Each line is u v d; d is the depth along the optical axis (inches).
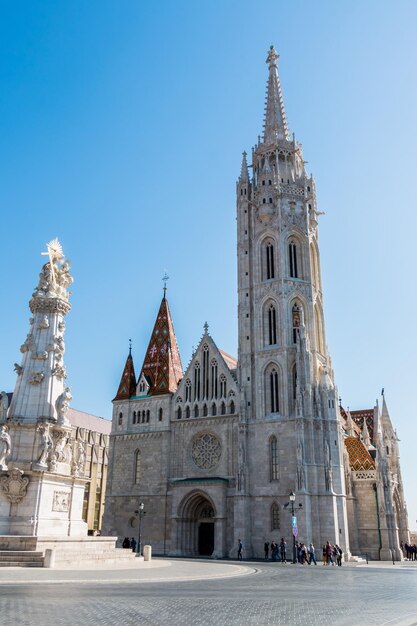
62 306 1962.4
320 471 2989.7
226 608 823.7
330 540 2834.6
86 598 873.5
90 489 4968.0
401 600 1002.7
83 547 1665.8
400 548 3491.6
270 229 3673.7
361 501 3348.9
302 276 3597.4
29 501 1624.0
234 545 2984.7
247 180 3914.9
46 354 1865.2
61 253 2057.1
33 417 1777.8
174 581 1279.5
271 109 4212.6
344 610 840.9
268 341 3444.9
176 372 3796.8
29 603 789.9
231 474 3193.9
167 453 3422.7
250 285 3636.8
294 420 3107.8
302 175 3848.4
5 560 1416.1
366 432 4197.8
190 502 3218.5
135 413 3644.2
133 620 676.7
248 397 3326.8
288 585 1295.5
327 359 3540.8
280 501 3006.9
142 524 3334.2
